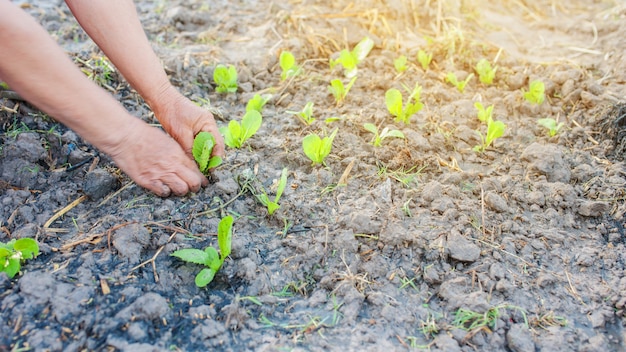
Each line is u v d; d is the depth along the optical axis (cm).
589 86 127
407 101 125
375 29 145
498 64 136
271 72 133
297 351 86
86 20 98
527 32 151
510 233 101
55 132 112
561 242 100
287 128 117
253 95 125
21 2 148
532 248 99
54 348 83
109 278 91
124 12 99
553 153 111
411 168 110
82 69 123
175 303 90
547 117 124
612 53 138
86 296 88
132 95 120
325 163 109
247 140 114
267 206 102
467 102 125
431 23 149
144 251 96
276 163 111
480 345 88
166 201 101
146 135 95
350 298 91
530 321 90
